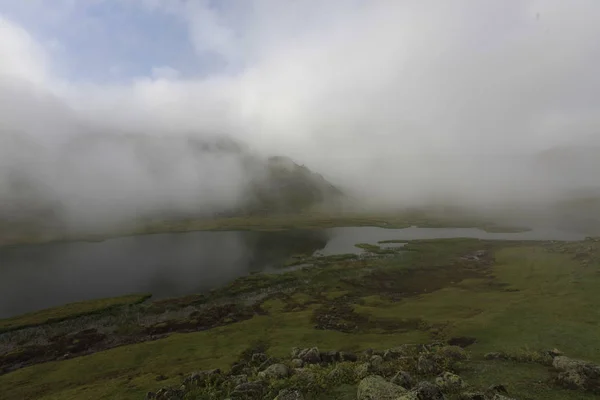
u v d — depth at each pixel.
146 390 34.66
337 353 35.69
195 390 27.20
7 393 42.84
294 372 28.47
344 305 78.44
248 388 23.81
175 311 80.50
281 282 100.69
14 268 128.00
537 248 125.94
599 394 20.25
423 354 30.48
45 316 77.25
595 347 34.38
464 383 22.12
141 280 108.31
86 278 111.88
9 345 63.50
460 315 60.81
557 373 24.48
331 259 129.88
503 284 86.06
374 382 20.05
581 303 52.97
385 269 110.06
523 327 44.34
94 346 62.44
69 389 42.06
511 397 20.36
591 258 90.69
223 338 59.22
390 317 65.94
